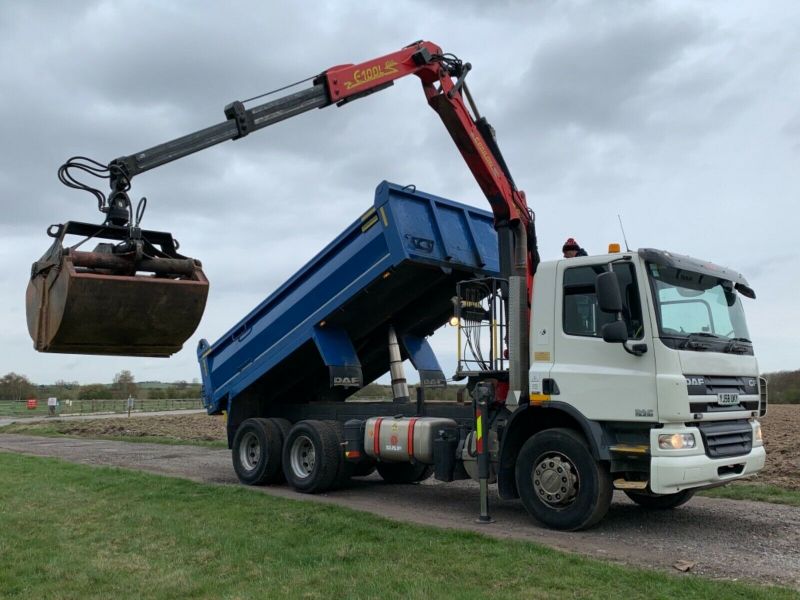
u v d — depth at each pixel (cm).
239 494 938
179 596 518
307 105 862
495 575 559
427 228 974
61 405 5706
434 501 972
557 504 767
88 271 748
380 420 1009
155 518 786
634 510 890
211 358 1258
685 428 712
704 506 916
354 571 571
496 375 877
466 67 962
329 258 1045
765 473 1168
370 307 1044
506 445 828
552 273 814
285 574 567
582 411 761
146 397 7275
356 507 909
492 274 1041
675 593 514
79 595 521
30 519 793
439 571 571
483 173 927
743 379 804
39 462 1341
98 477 1103
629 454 728
